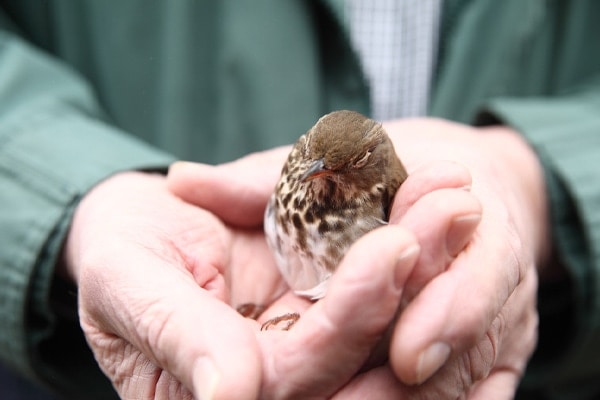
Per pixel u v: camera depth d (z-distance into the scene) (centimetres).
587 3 63
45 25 63
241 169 52
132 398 46
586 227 54
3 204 52
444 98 60
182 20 60
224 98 60
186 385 43
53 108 57
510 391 49
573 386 57
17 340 52
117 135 56
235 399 42
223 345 43
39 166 53
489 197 47
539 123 57
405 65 61
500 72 61
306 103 60
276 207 51
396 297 43
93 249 46
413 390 44
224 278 50
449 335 43
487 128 58
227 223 51
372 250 43
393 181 52
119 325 45
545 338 56
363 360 44
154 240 48
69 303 53
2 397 58
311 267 51
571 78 63
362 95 60
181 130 60
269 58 59
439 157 52
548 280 56
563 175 54
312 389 44
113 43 61
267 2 59
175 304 44
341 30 59
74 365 53
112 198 51
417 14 61
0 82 57
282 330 46
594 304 54
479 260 44
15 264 52
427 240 44
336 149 51
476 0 60
